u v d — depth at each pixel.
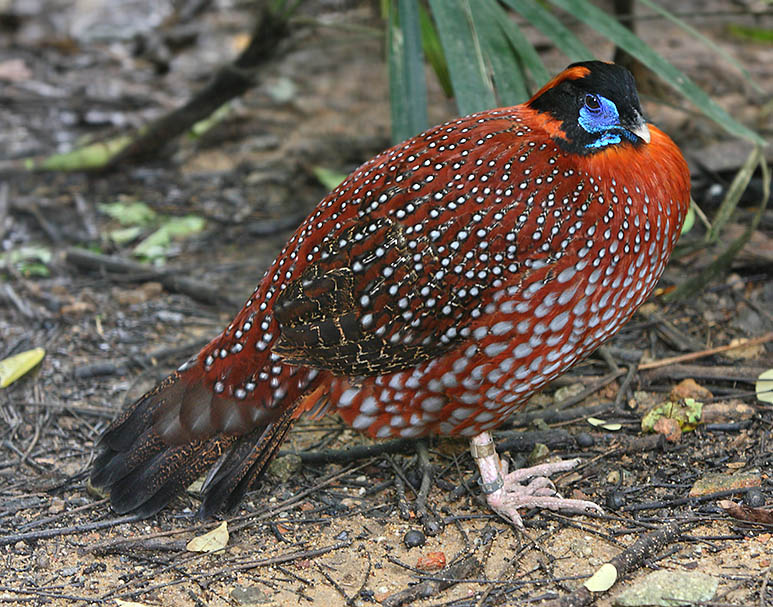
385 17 7.62
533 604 4.14
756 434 5.26
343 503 4.99
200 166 9.14
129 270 7.39
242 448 4.73
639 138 4.49
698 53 10.16
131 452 4.76
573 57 5.80
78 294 7.18
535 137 4.41
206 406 4.68
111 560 4.61
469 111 5.54
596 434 5.43
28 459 5.40
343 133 9.39
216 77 8.56
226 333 4.70
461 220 4.29
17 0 12.75
